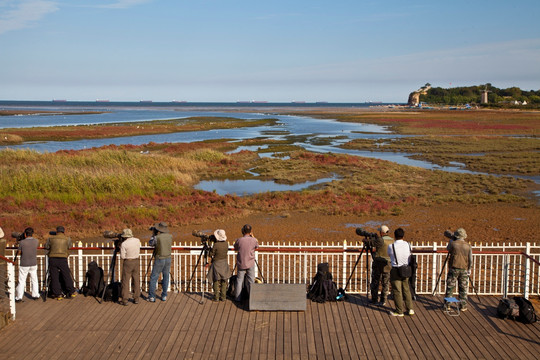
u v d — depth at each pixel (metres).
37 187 27.80
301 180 37.44
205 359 7.57
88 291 10.20
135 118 140.75
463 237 9.53
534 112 167.88
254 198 28.48
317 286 10.05
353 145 65.25
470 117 135.25
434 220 22.81
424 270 13.88
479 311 9.65
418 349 7.98
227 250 9.88
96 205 25.64
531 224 21.77
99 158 39.28
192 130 92.62
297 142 71.19
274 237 19.17
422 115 154.38
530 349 8.04
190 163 42.25
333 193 30.44
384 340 8.29
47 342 8.05
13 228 19.83
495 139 73.06
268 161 48.00
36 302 9.87
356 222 22.47
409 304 9.28
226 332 8.52
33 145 61.97
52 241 9.88
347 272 13.37
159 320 8.99
